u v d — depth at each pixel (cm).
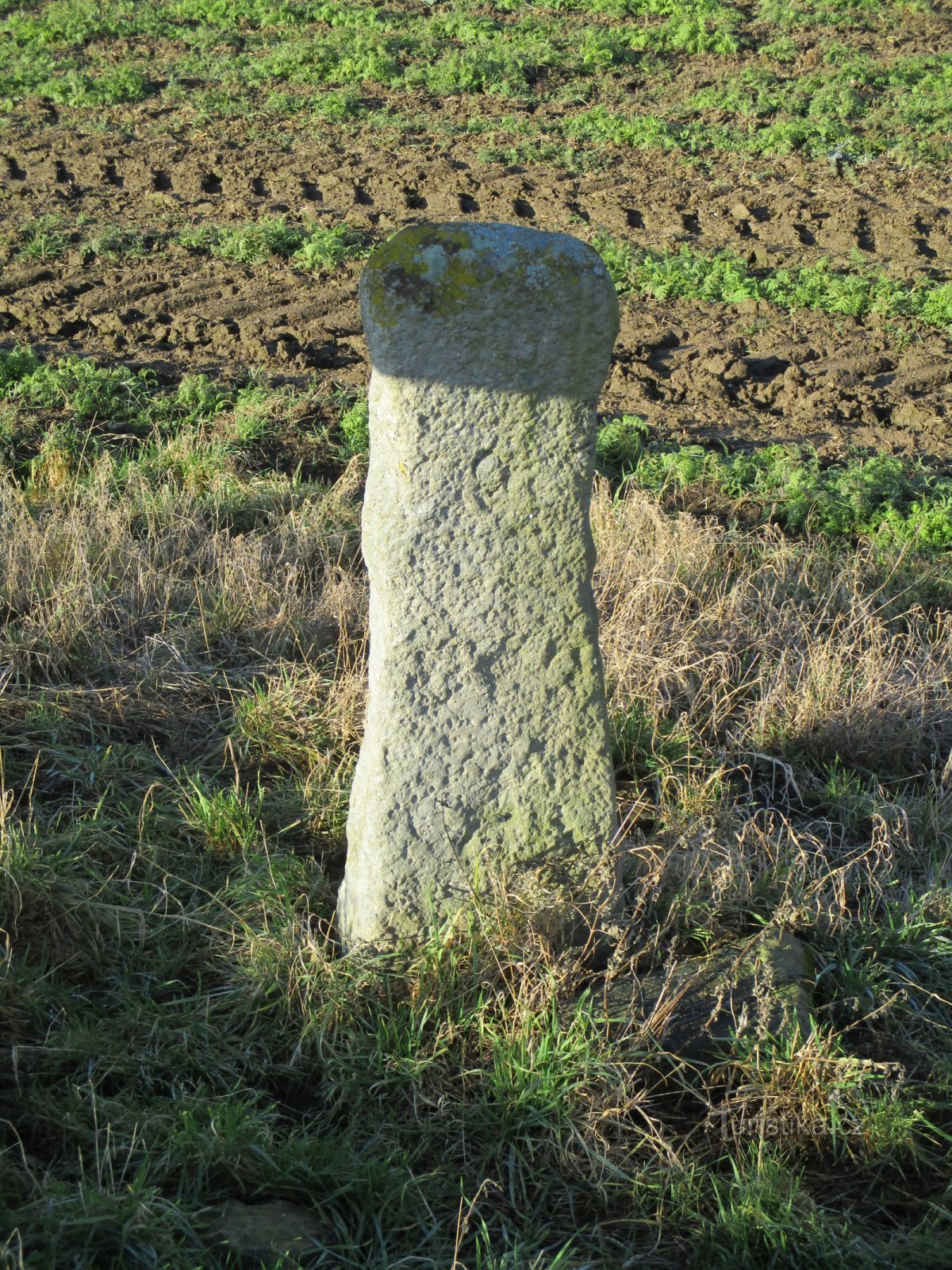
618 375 891
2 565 579
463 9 1881
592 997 350
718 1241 294
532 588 344
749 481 741
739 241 1120
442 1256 289
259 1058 339
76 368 823
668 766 458
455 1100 327
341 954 373
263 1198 299
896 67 1633
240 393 823
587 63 1638
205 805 426
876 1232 303
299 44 1661
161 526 642
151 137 1399
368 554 342
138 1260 272
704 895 396
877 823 451
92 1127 308
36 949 362
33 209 1197
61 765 459
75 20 1800
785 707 505
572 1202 303
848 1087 323
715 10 1862
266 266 1070
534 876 367
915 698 512
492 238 315
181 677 520
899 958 388
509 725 354
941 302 976
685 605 564
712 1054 341
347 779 456
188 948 375
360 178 1258
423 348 318
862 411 838
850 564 631
